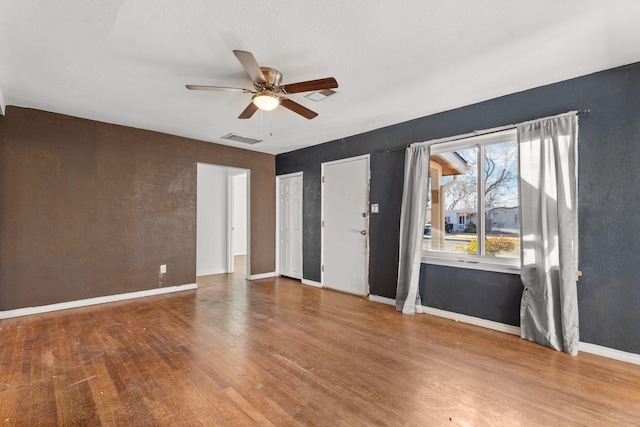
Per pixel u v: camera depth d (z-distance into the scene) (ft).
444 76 8.66
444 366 7.59
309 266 17.04
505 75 8.59
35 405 5.97
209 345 8.74
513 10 5.90
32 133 11.46
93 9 5.92
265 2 5.69
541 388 6.64
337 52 7.43
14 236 11.13
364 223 14.34
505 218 10.19
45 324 10.36
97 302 12.83
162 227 14.67
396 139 12.99
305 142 16.35
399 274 12.13
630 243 7.85
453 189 11.46
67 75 8.68
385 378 7.03
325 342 9.00
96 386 6.63
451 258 11.30
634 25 6.29
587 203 8.40
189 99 10.41
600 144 8.25
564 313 8.32
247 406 5.98
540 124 8.99
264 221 18.83
